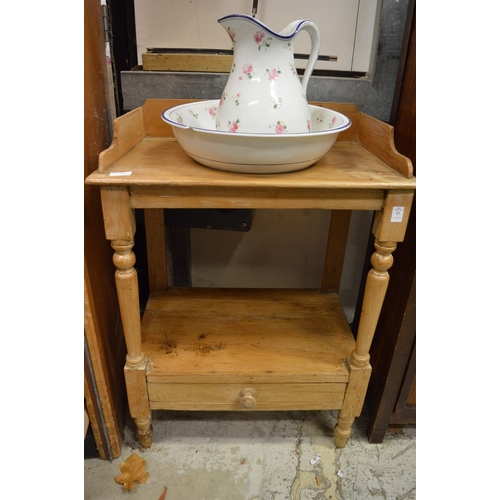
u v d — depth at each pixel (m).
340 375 0.83
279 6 0.97
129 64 1.01
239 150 0.61
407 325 0.84
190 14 0.98
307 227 1.21
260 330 0.95
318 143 0.64
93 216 0.79
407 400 0.93
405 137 0.84
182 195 0.65
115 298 0.98
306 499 0.86
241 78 0.68
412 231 0.81
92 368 0.79
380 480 0.91
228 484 0.88
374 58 0.91
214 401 0.85
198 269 1.29
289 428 1.02
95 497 0.85
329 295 1.10
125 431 1.00
